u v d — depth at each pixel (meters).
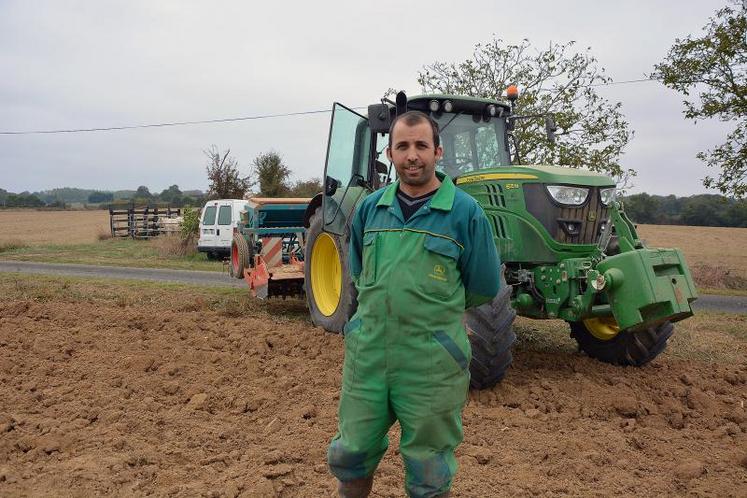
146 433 4.32
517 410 4.98
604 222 5.91
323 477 3.71
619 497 3.60
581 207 5.78
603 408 5.08
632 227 5.55
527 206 5.77
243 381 5.57
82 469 3.62
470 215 2.57
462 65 15.99
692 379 5.97
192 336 7.07
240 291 10.95
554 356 6.72
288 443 4.14
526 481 3.73
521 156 14.95
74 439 4.11
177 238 20.81
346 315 6.79
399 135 2.54
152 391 5.22
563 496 3.57
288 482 3.58
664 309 5.09
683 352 7.28
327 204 7.21
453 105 6.60
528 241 5.77
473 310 5.19
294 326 7.83
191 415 4.70
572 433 4.57
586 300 5.40
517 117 7.05
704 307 11.81
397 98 5.79
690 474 3.88
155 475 3.65
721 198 16.28
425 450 2.56
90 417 4.55
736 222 50.50
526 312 5.98
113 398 4.96
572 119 14.88
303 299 9.87
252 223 10.52
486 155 6.79
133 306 9.06
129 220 28.08
